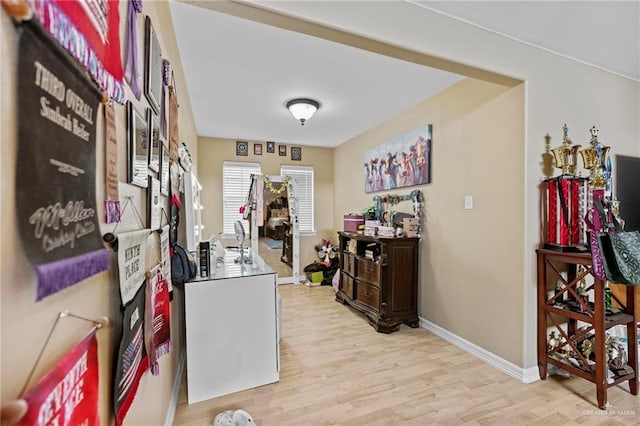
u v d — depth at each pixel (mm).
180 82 2312
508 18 1878
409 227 3176
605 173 2359
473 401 1887
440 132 2957
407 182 3443
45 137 469
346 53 2277
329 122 4012
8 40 404
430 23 1792
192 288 1869
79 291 619
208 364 1902
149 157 1181
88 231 606
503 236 2293
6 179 408
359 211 4637
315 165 5508
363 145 4508
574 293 1979
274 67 2488
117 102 830
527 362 2131
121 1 872
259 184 4734
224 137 4875
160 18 1491
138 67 1054
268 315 2064
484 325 2451
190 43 2131
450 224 2818
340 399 1908
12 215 416
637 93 2709
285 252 5051
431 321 3057
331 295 4359
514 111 2209
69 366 545
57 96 498
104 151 742
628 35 2059
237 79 2715
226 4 1359
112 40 787
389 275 3070
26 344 450
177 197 2020
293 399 1906
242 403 1866
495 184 2363
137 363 947
